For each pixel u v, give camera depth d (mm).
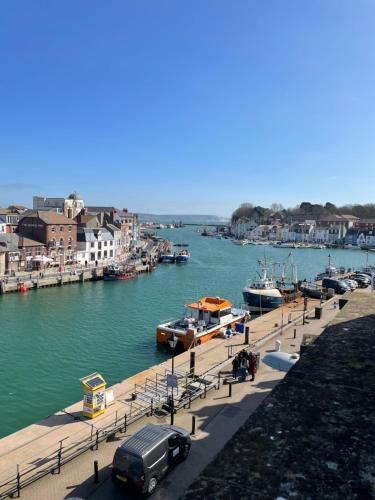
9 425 23031
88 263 88438
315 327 39156
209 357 30453
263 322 41438
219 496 3764
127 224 125062
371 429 4723
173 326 38219
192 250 153875
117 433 19234
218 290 69875
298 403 5375
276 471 4074
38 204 113250
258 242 195250
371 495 3719
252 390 23984
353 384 5918
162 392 23438
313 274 99562
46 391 27625
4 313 49438
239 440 4617
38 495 14750
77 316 48594
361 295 14547
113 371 31469
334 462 4180
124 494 14688
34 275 69125
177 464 16203
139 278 80062
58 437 18781
